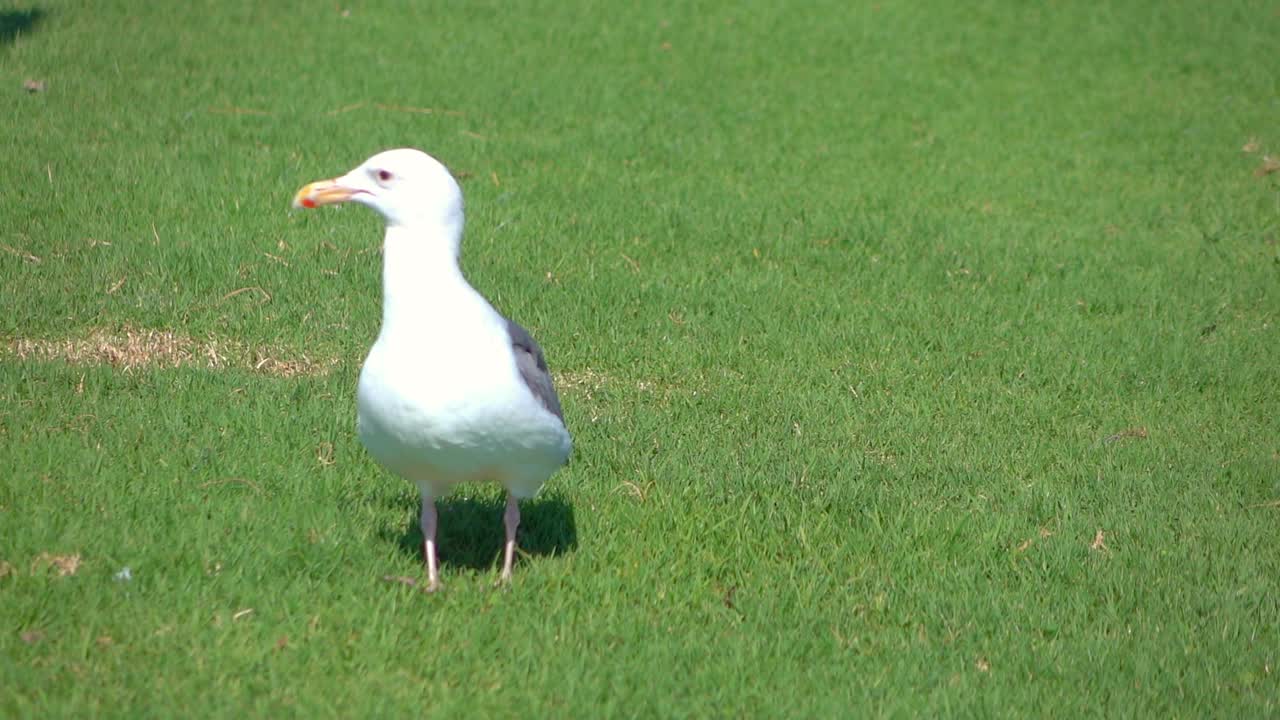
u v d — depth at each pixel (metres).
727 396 12.56
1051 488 11.13
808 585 9.34
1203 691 8.28
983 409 12.67
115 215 15.36
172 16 24.02
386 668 7.93
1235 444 12.18
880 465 11.34
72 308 13.02
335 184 8.05
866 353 13.78
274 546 9.13
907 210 18.19
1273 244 17.58
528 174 18.39
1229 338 14.66
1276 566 9.98
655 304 14.62
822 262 16.23
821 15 28.12
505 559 9.05
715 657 8.39
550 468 8.66
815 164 19.97
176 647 7.93
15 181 16.00
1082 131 22.25
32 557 8.66
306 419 11.27
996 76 25.12
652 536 9.83
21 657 7.65
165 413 11.09
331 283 14.32
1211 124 22.78
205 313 13.32
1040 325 14.77
